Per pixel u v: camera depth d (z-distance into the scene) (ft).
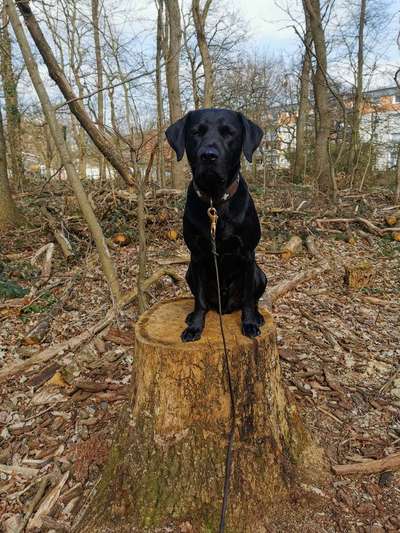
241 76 64.69
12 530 7.54
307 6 38.37
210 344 7.41
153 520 7.12
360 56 48.62
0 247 22.31
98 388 11.14
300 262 21.72
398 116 62.08
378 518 7.41
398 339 14.28
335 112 57.16
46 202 27.50
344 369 12.27
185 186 34.35
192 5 32.22
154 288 17.65
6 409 10.71
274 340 8.02
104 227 23.65
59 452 9.25
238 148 7.72
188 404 7.32
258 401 7.63
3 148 25.52
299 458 8.23
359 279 18.54
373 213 30.32
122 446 7.85
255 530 7.06
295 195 33.76
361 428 9.78
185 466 7.33
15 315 15.46
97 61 36.65
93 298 16.87
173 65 33.45
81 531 7.27
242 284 8.64
